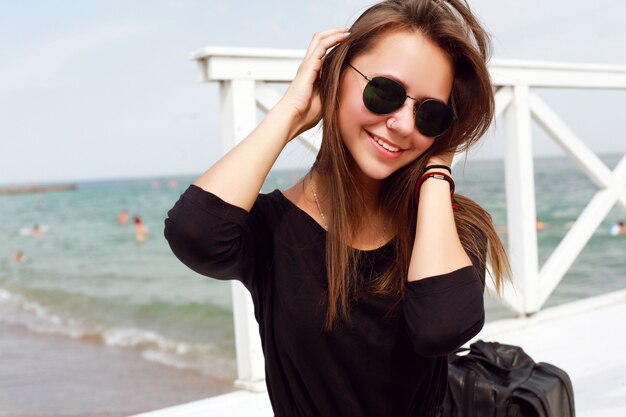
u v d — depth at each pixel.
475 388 1.52
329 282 1.20
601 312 3.41
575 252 3.38
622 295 3.65
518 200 3.17
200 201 1.14
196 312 12.01
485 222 1.35
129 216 28.53
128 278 16.52
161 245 21.52
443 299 1.15
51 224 27.61
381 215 1.29
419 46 1.17
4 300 15.30
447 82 1.21
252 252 1.25
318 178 1.29
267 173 1.21
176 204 1.17
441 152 1.28
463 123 1.27
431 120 1.17
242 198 1.17
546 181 21.19
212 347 9.38
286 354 1.27
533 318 3.24
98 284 16.30
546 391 1.51
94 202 32.84
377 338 1.25
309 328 1.24
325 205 1.27
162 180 48.91
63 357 9.05
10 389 7.23
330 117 1.21
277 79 2.39
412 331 1.17
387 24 1.17
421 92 1.18
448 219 1.22
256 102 2.37
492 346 1.71
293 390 1.30
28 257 21.94
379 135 1.18
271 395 1.36
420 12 1.17
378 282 1.24
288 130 1.23
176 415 2.29
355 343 1.25
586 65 3.29
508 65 3.01
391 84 1.15
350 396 1.28
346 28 1.29
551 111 3.21
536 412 1.47
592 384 2.41
